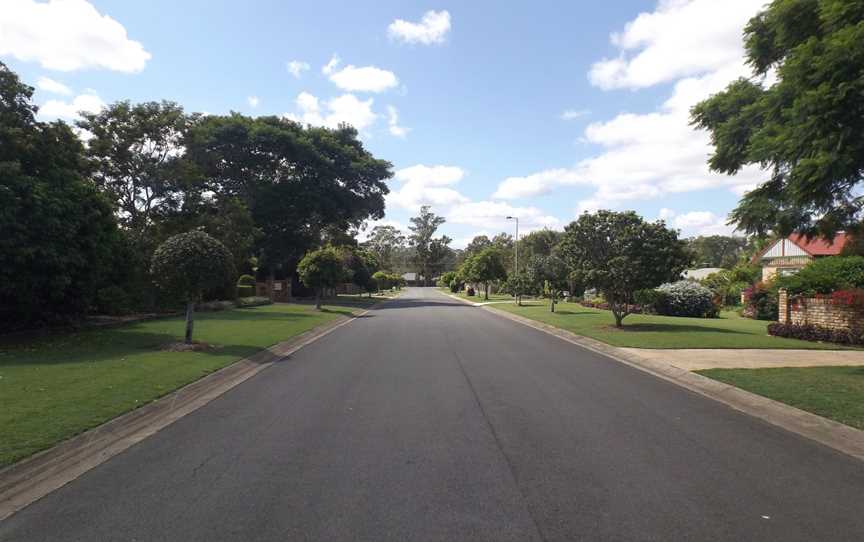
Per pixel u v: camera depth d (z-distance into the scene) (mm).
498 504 4793
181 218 30406
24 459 5660
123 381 9641
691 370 11422
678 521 4469
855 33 8984
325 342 17656
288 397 9234
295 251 49594
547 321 24859
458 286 81688
